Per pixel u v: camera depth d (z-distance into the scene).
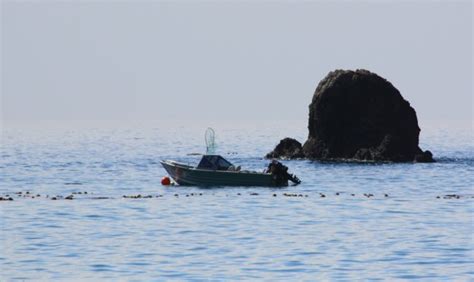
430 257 173.38
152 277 156.62
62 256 173.12
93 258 171.25
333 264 167.12
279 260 169.88
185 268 163.12
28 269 162.75
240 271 161.12
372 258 172.25
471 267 164.88
